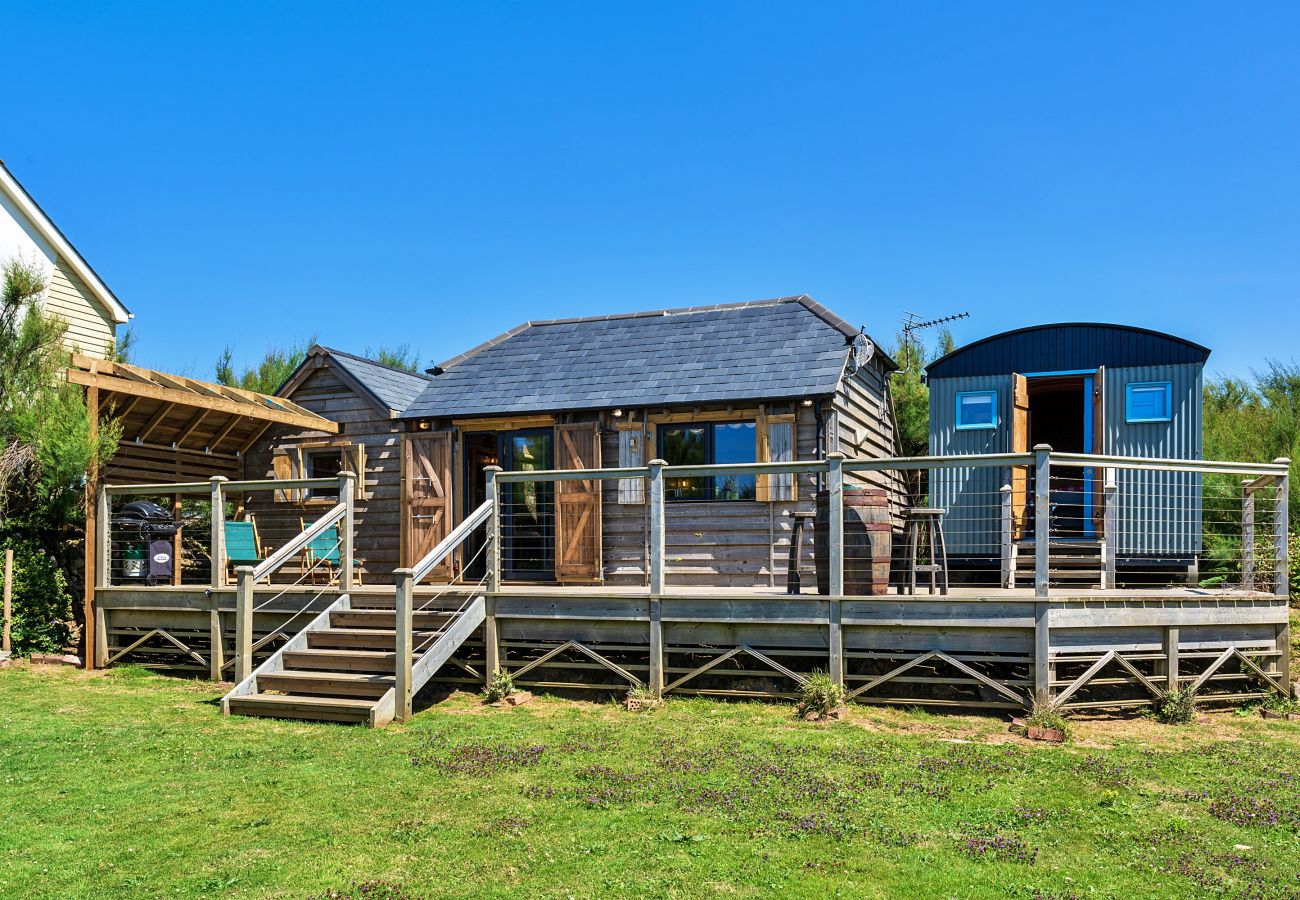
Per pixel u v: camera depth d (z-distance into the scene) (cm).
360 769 695
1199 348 1207
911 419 2259
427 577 1370
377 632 961
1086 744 771
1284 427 1816
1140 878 489
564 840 543
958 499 1321
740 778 661
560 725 836
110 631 1162
